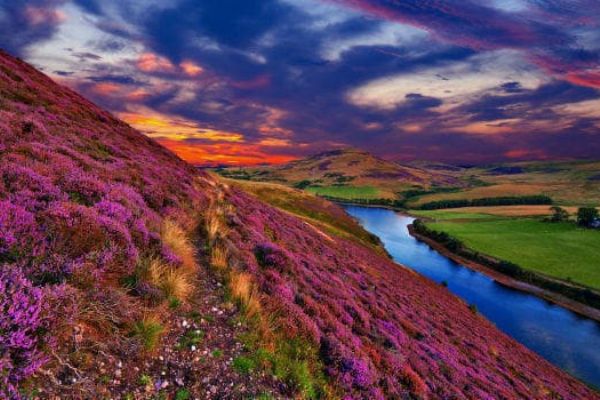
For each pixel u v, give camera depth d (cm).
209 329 700
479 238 15238
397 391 987
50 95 2352
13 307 402
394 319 1853
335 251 3347
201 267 1000
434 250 13850
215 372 591
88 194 900
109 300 568
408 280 4672
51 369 427
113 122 2908
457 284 9688
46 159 1008
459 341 2331
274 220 2983
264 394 596
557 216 18988
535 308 8238
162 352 574
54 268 536
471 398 1332
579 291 9075
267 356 705
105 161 1518
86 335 498
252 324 790
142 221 905
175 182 1823
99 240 652
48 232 585
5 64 2483
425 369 1332
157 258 780
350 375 845
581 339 6619
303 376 704
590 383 5078
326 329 1050
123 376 484
